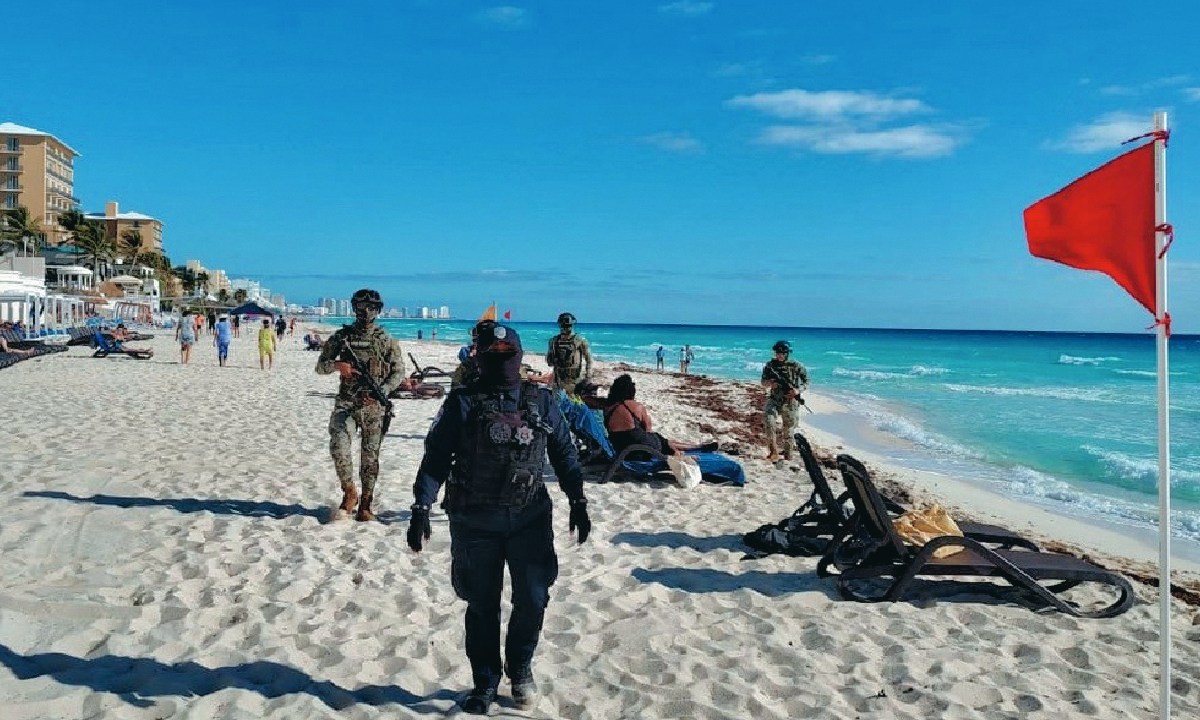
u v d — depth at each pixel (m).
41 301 40.97
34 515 7.19
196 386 19.61
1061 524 11.41
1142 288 3.86
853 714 4.34
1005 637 5.48
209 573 5.93
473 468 3.92
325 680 4.38
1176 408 28.52
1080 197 4.01
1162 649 3.81
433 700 4.26
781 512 9.07
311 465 10.10
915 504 11.39
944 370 53.31
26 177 110.50
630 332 192.88
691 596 6.12
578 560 6.88
